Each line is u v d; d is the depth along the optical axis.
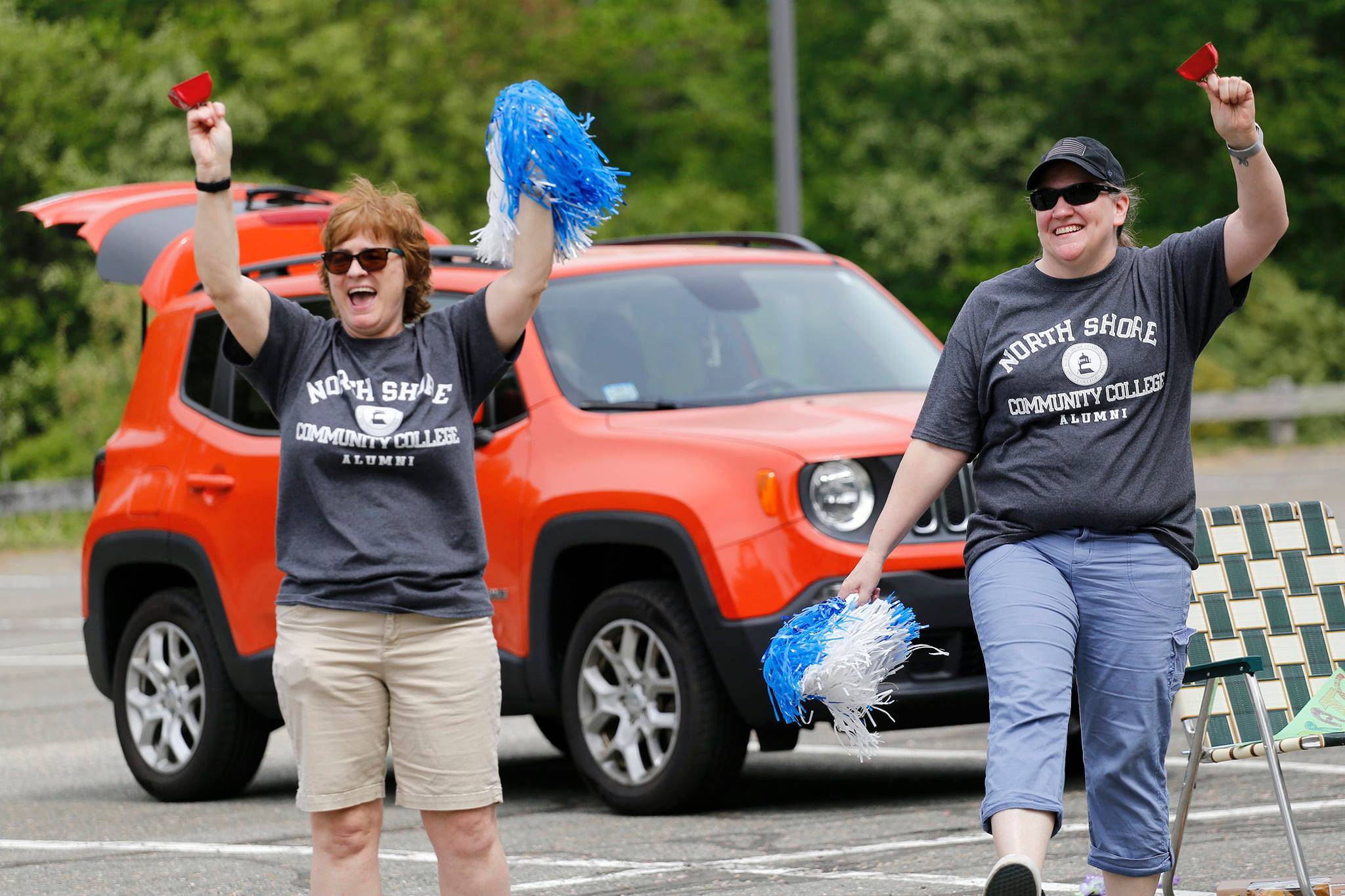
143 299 27.05
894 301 26.55
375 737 13.42
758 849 19.86
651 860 19.52
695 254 25.72
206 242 13.12
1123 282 13.56
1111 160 13.61
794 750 27.30
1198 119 116.56
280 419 13.50
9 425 94.12
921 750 26.78
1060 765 12.99
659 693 21.98
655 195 121.25
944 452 14.08
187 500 25.05
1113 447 13.40
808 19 126.25
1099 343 13.45
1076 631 13.52
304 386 13.35
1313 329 113.19
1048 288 13.70
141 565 26.44
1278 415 100.88
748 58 127.75
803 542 20.89
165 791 25.33
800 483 21.03
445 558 13.27
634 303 24.30
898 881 18.03
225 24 113.81
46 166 100.19
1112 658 13.44
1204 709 15.43
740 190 124.88
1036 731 13.03
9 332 98.81
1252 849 18.59
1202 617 16.83
